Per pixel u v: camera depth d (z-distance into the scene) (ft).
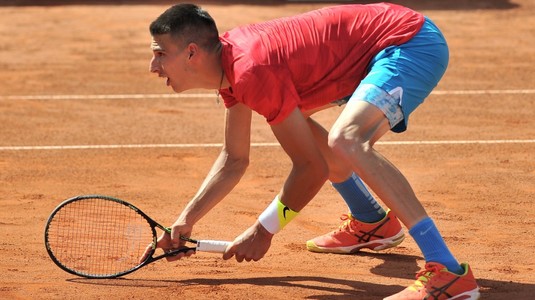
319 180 44.09
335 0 203.92
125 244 55.47
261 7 194.39
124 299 45.73
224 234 59.26
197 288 47.57
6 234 58.85
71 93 116.26
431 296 42.27
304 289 47.44
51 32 166.81
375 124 42.55
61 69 133.28
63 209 64.13
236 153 48.52
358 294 46.65
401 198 41.78
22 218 63.05
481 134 91.86
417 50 44.21
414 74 43.65
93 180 75.00
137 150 86.38
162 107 107.14
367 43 44.29
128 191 71.36
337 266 51.93
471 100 109.70
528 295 46.09
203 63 43.50
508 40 156.35
